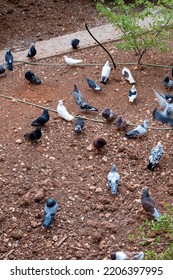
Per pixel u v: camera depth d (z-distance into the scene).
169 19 10.35
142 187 8.36
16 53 11.30
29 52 10.92
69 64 10.77
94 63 10.90
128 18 10.42
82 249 7.57
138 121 9.47
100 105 9.80
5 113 9.63
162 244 7.58
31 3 12.88
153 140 9.12
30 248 7.59
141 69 10.67
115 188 8.11
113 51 11.22
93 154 8.85
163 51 10.49
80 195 8.23
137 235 7.71
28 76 10.22
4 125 9.37
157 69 10.69
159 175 8.53
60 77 10.55
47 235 7.73
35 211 8.00
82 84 10.34
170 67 10.69
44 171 8.57
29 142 9.03
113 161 8.76
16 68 10.81
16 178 8.45
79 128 9.06
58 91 10.17
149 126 9.36
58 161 8.74
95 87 9.97
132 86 10.12
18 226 7.82
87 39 11.63
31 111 9.69
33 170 8.59
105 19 12.37
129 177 8.50
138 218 7.93
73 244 7.62
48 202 7.70
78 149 8.94
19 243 7.64
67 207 8.07
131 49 11.12
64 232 7.77
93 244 7.62
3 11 12.48
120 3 10.54
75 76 10.55
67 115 9.37
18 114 9.62
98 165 8.69
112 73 10.55
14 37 11.86
